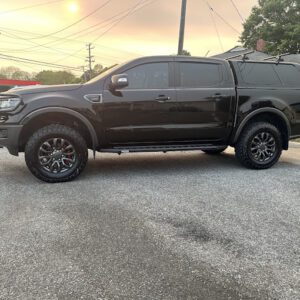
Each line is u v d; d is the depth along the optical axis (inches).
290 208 165.2
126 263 113.0
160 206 166.2
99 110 207.0
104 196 180.9
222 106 227.0
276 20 1028.5
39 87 206.7
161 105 215.6
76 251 120.6
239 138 240.1
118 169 242.8
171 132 220.4
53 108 199.5
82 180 211.6
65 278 104.4
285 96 242.5
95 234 134.4
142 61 215.8
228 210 161.8
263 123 241.0
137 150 218.5
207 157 290.2
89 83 210.2
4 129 197.8
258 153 241.8
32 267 110.3
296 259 117.3
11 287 100.0
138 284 101.8
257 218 152.3
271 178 219.8
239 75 234.8
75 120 210.7
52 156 203.0
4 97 198.4
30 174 225.1
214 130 228.4
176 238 131.6
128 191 190.1
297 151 334.3
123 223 145.4
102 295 96.7
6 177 217.3
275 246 126.3
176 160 276.8
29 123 201.9
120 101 209.5
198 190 192.7
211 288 100.5
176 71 220.7
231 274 107.7
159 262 114.0
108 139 213.2
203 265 112.6
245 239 131.6
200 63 226.5
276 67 247.3
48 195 181.8
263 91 237.0
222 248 124.2
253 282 103.8
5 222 145.3
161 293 97.8
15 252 119.6
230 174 229.5
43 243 126.5
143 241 128.8
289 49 948.6
